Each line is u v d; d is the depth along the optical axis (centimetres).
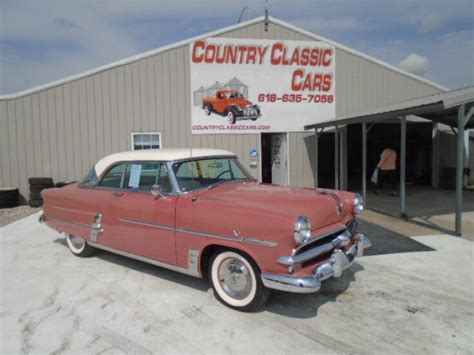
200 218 380
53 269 509
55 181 1120
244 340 319
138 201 445
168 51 1159
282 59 1228
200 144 1197
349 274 471
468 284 438
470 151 1426
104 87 1130
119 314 371
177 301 398
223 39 1185
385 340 317
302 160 1266
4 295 424
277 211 342
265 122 1234
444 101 627
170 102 1170
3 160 1090
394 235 670
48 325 352
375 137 1839
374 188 1431
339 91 1275
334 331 332
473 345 308
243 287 366
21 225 804
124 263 529
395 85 1309
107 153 1144
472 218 819
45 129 1106
